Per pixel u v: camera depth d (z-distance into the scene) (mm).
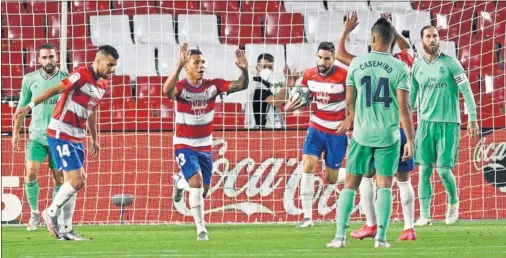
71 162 31219
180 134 31328
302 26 54781
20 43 52594
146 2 54938
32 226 37938
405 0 47594
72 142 31219
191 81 31047
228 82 31500
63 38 41531
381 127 25719
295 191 42688
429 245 29047
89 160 42781
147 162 43000
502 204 42750
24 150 42625
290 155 42969
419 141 37719
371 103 25688
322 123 38031
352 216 41688
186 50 30234
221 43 54625
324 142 38156
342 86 37938
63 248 29578
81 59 53156
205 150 31797
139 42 54219
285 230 36719
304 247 28844
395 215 42438
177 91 30922
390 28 26047
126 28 54250
